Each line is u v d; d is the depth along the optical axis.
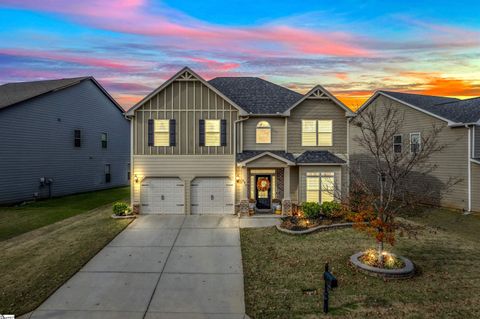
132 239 12.45
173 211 16.77
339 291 7.91
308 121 17.31
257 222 14.98
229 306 7.37
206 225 14.49
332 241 11.91
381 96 22.94
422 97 23.61
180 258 10.45
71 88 25.20
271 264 9.82
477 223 14.89
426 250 10.90
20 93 23.30
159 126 16.67
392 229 8.83
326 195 16.67
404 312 6.88
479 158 17.03
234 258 10.41
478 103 18.67
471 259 10.04
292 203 16.81
